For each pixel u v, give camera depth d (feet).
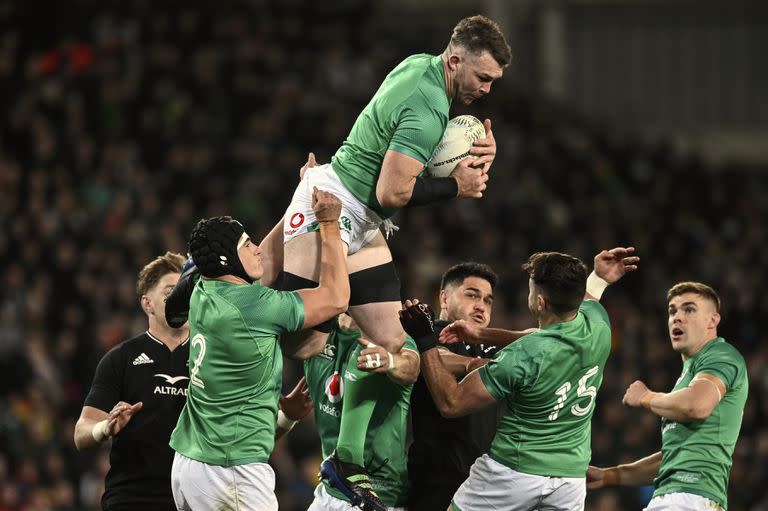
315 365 71.51
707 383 67.92
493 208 203.10
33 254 153.89
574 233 213.66
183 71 203.00
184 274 63.31
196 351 59.57
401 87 60.18
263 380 59.31
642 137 292.20
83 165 175.01
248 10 232.12
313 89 217.97
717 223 234.17
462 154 61.67
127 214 165.37
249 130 199.00
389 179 59.11
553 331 63.36
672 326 71.61
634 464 73.97
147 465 66.95
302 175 65.51
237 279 59.57
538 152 230.68
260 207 182.09
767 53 300.20
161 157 186.50
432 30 286.87
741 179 255.91
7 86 183.83
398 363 63.31
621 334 181.98
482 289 72.54
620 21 299.99
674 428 69.92
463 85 61.00
